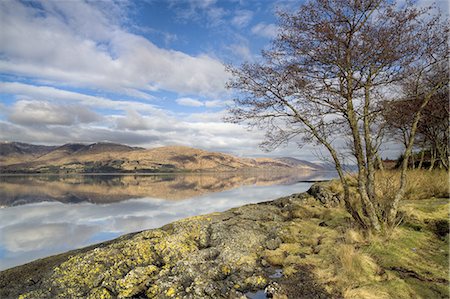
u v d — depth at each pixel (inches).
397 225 353.1
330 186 671.1
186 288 265.6
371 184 354.0
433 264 279.9
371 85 326.3
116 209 1031.6
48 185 2623.0
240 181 3211.1
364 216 399.2
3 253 507.2
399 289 242.2
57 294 296.0
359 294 241.6
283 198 759.1
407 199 487.5
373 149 369.1
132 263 327.0
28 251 518.6
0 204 1213.7
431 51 324.2
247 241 382.6
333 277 274.4
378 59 315.3
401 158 866.1
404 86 369.1
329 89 341.1
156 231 406.3
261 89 374.0
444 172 552.4
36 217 877.8
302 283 272.8
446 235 334.0
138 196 1514.5
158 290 269.0
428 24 316.5
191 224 436.1
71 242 580.4
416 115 348.8
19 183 2967.5
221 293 264.7
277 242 384.2
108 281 291.6
